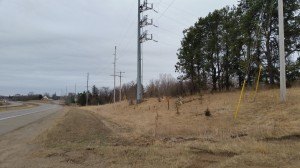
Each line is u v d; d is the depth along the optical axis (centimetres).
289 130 1267
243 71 2938
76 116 3400
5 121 2673
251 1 2786
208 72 3441
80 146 1245
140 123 2200
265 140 1195
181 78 3634
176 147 1160
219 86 3369
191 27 3481
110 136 1574
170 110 2683
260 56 2862
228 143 1159
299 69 2670
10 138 1531
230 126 1585
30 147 1252
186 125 1786
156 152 1079
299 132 1223
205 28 3403
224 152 1048
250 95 2423
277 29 2761
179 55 3594
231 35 3016
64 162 983
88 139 1470
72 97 16612
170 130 1650
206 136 1380
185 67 3538
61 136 1570
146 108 3303
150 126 1936
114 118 2967
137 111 3291
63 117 3209
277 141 1166
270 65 2789
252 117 1709
